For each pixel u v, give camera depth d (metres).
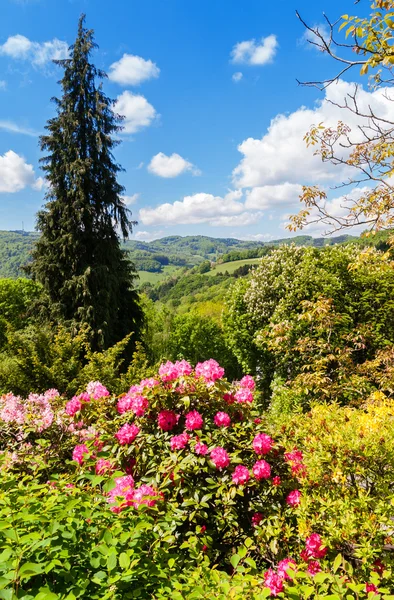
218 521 2.55
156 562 1.60
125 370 13.91
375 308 9.34
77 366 7.73
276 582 1.90
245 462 2.78
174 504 2.24
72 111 15.07
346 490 2.55
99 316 13.70
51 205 14.47
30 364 7.32
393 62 2.38
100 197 15.04
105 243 14.84
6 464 2.76
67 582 1.32
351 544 2.35
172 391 2.87
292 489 2.71
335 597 1.35
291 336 8.88
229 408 2.98
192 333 24.25
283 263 11.85
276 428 3.43
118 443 2.75
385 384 5.50
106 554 1.36
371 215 3.76
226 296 14.29
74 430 3.73
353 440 2.67
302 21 2.48
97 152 15.27
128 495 1.99
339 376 6.09
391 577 2.09
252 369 12.98
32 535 1.28
